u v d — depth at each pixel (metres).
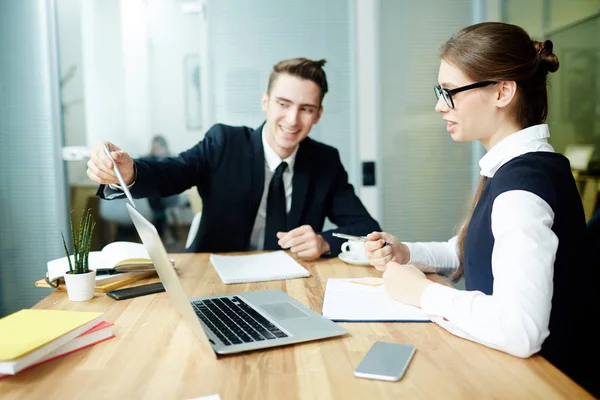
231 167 2.07
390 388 0.76
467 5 3.22
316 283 1.37
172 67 3.15
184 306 0.90
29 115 3.11
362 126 3.26
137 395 0.76
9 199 3.14
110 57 3.12
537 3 3.18
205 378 0.81
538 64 1.13
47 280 1.35
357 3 3.18
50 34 3.08
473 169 3.31
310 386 0.77
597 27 3.16
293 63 1.95
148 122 3.17
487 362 0.85
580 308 1.02
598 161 3.20
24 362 0.82
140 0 3.10
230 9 3.14
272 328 0.99
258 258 1.65
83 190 3.17
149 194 1.68
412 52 3.23
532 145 1.10
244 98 3.19
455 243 1.59
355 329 1.01
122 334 1.01
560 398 0.73
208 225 2.08
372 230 2.01
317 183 2.11
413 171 3.30
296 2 3.17
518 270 0.90
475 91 1.12
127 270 1.40
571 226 1.01
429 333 0.99
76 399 0.75
